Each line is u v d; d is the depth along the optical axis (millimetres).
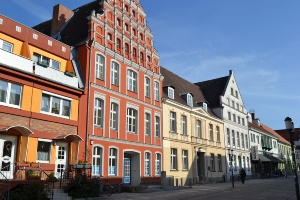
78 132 21078
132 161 27391
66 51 22422
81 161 19734
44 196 14828
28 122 17859
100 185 18906
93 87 22922
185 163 34188
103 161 22953
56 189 16938
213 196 20656
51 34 28203
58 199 15727
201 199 18734
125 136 25719
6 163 16531
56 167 19203
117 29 26484
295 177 16438
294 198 19688
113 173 24172
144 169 27656
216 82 49406
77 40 24234
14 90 17500
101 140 23016
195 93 43938
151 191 23188
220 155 41969
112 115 24922
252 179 47625
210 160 39375
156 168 29266
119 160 24656
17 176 16406
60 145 19781
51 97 19594
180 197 19484
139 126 27688
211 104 45500
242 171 35500
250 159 52125
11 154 16875
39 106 18625
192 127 36281
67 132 20312
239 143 48812
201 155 38156
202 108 38625
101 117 23562
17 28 19031
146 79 30094
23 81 17859
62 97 20297
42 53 20547
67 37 25594
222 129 43812
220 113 44000
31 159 17688
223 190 25484
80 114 21469
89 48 23219
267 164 60344
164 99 31656
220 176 40719
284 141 75438
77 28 25812
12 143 17031
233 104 49000
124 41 27141
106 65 24609
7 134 16734
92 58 23328
